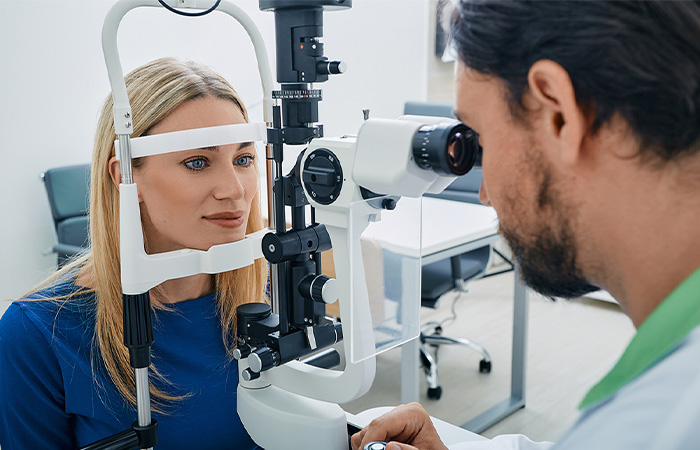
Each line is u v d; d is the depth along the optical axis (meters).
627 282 0.57
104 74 3.34
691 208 0.52
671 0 0.49
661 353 0.50
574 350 3.22
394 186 0.66
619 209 0.54
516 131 0.57
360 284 0.74
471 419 2.57
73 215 3.06
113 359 1.00
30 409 0.99
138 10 3.25
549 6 0.51
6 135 3.07
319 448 0.83
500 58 0.55
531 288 0.63
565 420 2.61
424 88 4.66
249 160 0.97
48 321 1.00
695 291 0.50
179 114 0.94
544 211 0.57
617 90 0.50
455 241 2.38
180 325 1.04
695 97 0.49
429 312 3.70
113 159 0.95
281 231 0.79
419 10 4.46
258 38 0.88
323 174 0.71
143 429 0.80
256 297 1.12
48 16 3.11
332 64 0.75
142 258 0.78
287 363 0.87
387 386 2.85
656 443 0.43
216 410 1.07
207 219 0.92
